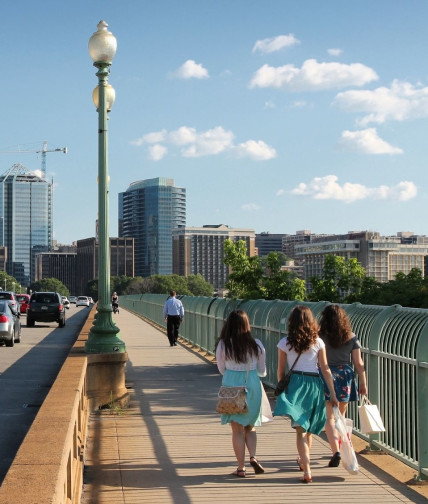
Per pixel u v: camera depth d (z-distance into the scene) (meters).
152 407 12.13
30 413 12.19
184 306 29.72
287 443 9.21
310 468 7.83
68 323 46.16
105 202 12.80
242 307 17.69
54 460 3.85
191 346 26.31
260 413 7.56
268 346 15.16
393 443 8.58
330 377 7.45
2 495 3.16
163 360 20.69
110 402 11.90
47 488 3.27
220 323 20.86
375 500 6.62
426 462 7.33
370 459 8.39
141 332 35.78
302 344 7.41
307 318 7.47
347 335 7.80
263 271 20.33
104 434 9.84
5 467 8.45
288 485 7.16
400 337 8.48
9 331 25.95
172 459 8.33
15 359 21.56
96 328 12.41
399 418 8.34
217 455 8.51
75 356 11.40
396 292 14.45
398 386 8.38
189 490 7.00
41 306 39.94
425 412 7.43
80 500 6.53
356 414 9.84
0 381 16.42
